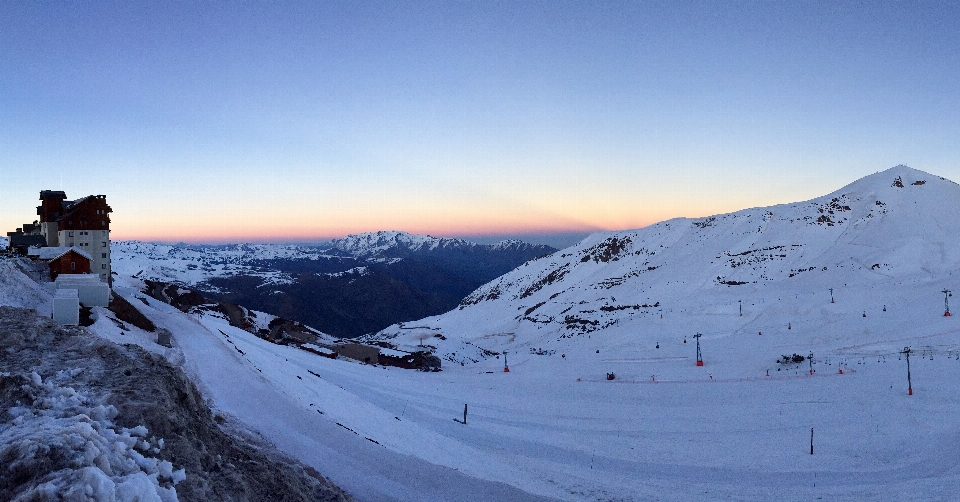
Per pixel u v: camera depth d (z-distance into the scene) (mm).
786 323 97250
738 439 45844
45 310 37906
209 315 85875
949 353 66188
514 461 36969
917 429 44188
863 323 86250
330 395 42312
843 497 32781
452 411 54781
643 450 43531
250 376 36625
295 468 21203
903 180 195625
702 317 110250
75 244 66812
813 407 53438
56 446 10320
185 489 11539
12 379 13734
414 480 25406
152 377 16312
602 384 72125
